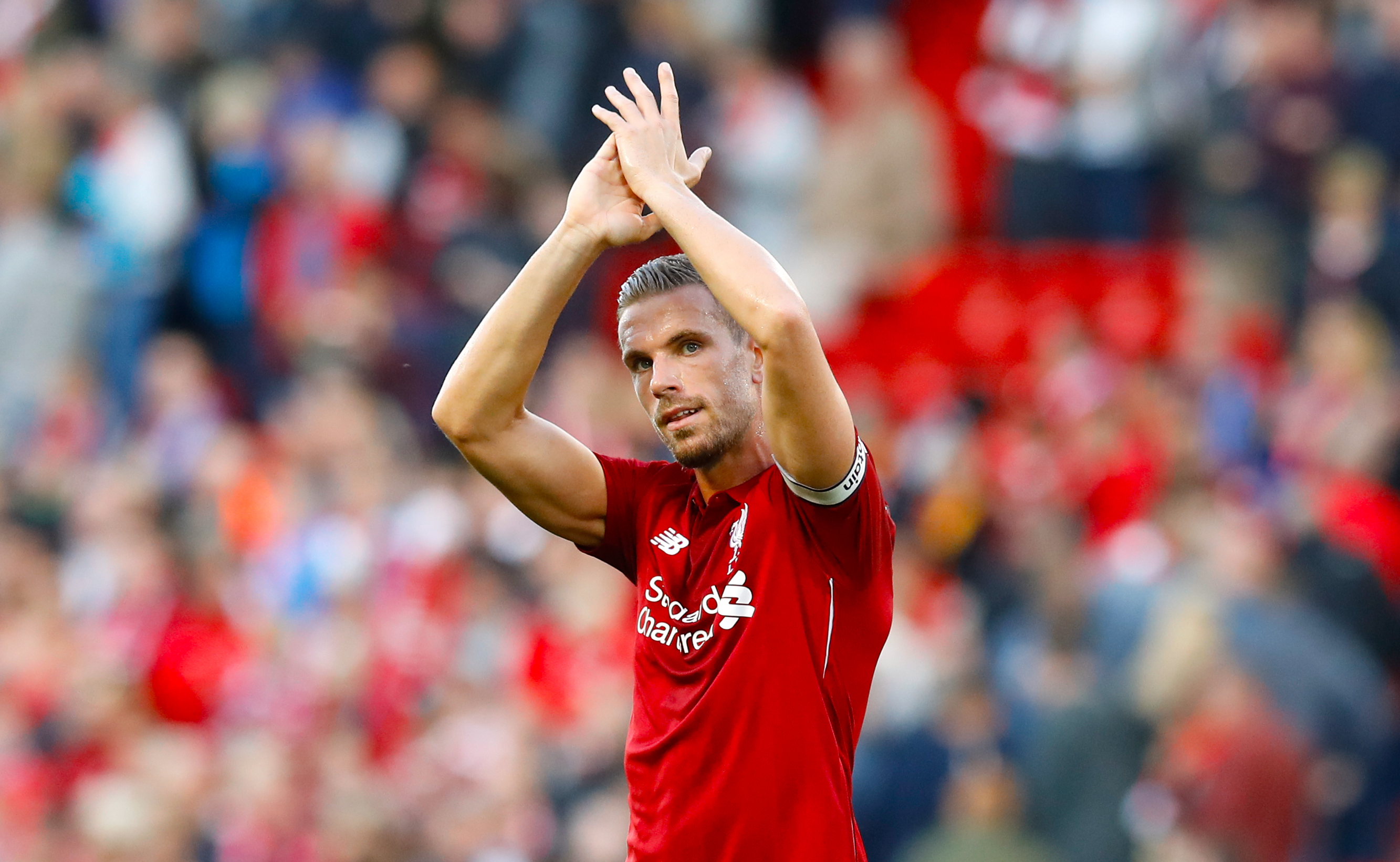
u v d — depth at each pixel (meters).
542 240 45.38
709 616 13.47
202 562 36.75
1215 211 41.44
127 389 45.38
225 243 46.00
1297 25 41.91
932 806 28.59
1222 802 26.33
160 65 50.66
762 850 13.05
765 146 47.16
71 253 47.72
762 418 13.74
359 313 42.25
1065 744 28.12
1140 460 35.06
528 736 29.52
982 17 50.34
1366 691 28.50
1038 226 44.31
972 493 36.09
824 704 13.32
